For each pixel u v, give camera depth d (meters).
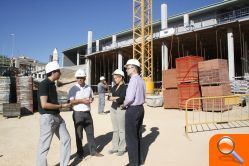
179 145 6.48
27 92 15.41
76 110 5.70
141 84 4.77
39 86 4.52
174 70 15.83
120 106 5.80
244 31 28.55
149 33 34.81
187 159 5.36
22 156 6.08
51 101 4.52
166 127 9.07
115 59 47.16
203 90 13.87
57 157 5.92
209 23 32.47
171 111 14.60
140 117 4.77
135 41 35.12
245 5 30.06
